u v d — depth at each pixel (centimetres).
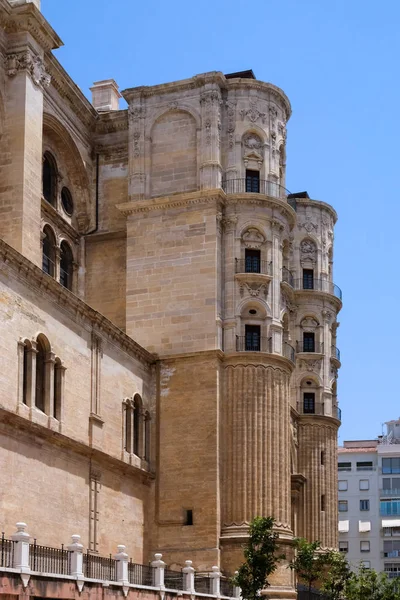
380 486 12938
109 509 5134
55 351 4691
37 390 4553
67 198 6322
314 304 7850
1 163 5291
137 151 6300
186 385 5841
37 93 5488
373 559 12662
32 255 5275
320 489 7500
